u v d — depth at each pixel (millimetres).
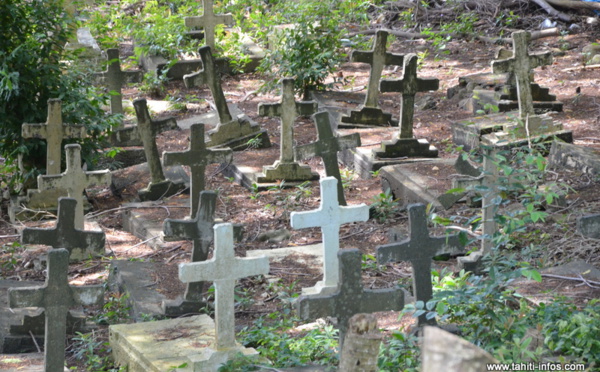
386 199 10922
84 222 10953
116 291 9016
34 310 8367
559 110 13922
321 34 15898
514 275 6410
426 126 14266
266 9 21672
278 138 14203
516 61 11844
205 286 8688
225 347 6699
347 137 10797
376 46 13617
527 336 6297
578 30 19609
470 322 6508
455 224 9812
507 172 7020
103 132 12477
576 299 7285
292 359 6660
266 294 8680
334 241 7656
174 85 17859
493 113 13305
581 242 8906
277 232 10375
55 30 11938
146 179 12641
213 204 7785
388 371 5992
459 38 20031
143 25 20156
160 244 10195
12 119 11695
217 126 13461
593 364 5785
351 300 6348
